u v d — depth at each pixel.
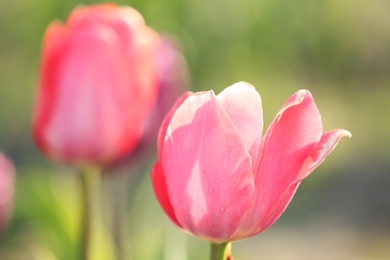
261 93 2.79
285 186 0.62
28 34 2.23
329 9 2.66
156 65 0.90
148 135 0.88
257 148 0.62
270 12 2.35
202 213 0.63
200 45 2.23
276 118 0.62
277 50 2.44
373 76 3.91
